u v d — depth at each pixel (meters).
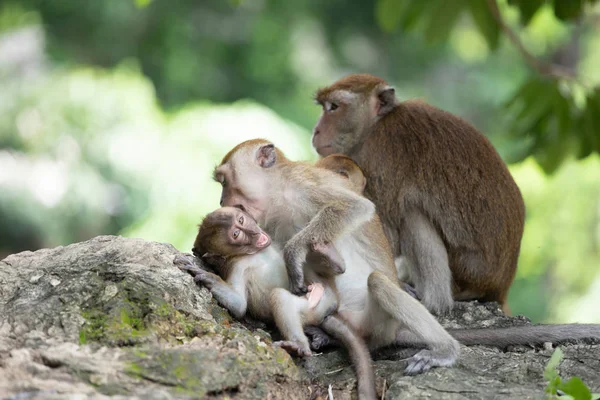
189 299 8.43
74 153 23.84
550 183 21.44
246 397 7.60
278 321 8.52
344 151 12.61
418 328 8.58
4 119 24.28
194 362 7.49
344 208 9.33
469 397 7.83
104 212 23.89
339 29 38.28
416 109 12.38
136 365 7.34
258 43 34.66
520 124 13.83
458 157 11.75
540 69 13.80
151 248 8.89
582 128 13.58
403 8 13.60
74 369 7.17
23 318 7.84
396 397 7.95
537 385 8.21
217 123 22.72
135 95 24.30
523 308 24.09
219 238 8.88
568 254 22.33
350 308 9.43
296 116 31.45
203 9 35.09
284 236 9.80
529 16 13.66
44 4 32.72
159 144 23.56
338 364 8.75
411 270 11.66
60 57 29.84
